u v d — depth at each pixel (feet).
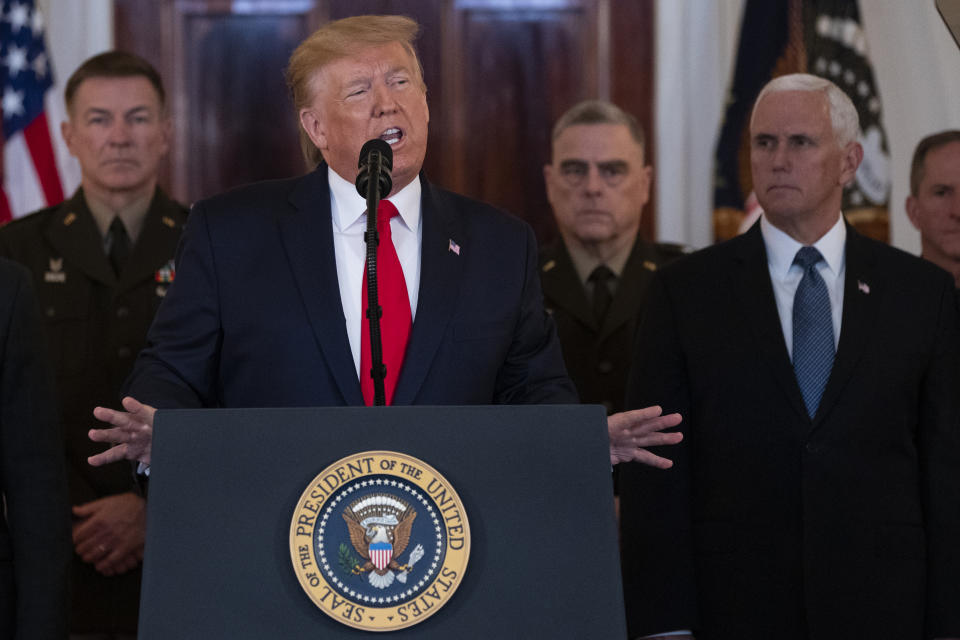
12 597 16.44
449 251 15.48
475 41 34.01
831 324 19.21
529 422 10.81
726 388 18.98
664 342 19.69
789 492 18.38
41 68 31.65
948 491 18.52
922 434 18.98
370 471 10.50
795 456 18.42
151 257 24.45
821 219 19.77
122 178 24.67
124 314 23.94
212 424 10.64
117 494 23.12
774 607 18.19
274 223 15.53
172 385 14.64
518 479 10.65
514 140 33.94
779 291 19.83
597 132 25.71
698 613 18.75
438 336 14.87
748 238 20.18
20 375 16.84
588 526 10.57
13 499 16.61
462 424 10.75
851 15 31.04
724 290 19.65
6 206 30.83
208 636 10.06
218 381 15.51
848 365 18.62
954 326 19.30
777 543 18.31
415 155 15.31
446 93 33.83
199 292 15.23
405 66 15.37
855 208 29.94
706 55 33.71
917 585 18.17
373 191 12.68
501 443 10.73
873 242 20.06
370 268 12.51
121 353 23.72
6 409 16.76
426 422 10.73
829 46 30.94
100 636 22.89
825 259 19.76
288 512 10.40
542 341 16.16
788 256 19.89
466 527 10.41
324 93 15.40
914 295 19.24
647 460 13.96
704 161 33.60
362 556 10.28
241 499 10.43
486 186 33.88
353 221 15.51
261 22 33.78
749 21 31.45
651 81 33.88
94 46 33.63
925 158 25.27
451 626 10.21
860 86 30.68
